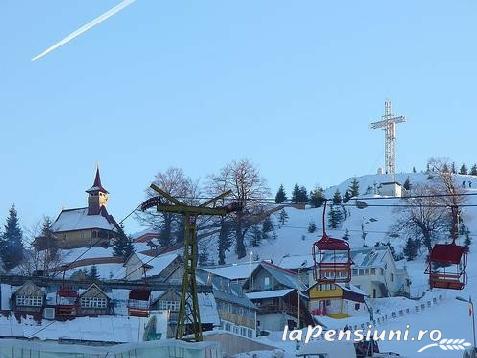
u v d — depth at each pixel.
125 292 86.31
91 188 192.38
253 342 77.88
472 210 196.25
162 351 41.44
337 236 191.12
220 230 167.62
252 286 124.44
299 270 145.12
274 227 196.25
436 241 175.25
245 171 173.00
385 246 155.00
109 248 177.62
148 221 172.00
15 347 38.59
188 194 176.62
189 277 48.91
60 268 121.44
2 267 148.75
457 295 121.94
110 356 39.72
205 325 87.25
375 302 133.75
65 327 76.31
